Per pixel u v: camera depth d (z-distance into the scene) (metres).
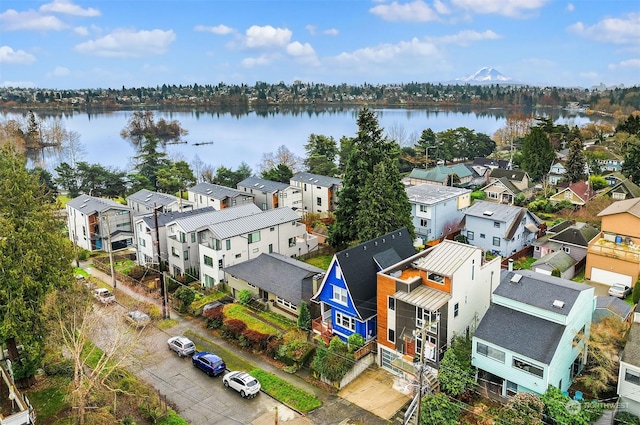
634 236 41.22
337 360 27.98
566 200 66.62
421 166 100.19
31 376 27.34
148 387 27.27
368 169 47.72
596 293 39.62
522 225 50.34
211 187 67.00
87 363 29.33
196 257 44.41
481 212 50.81
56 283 26.48
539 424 22.09
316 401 26.59
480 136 111.00
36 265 25.31
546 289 26.45
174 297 39.38
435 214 53.41
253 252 43.81
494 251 49.69
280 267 38.75
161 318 36.69
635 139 88.81
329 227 52.97
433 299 27.34
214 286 41.47
